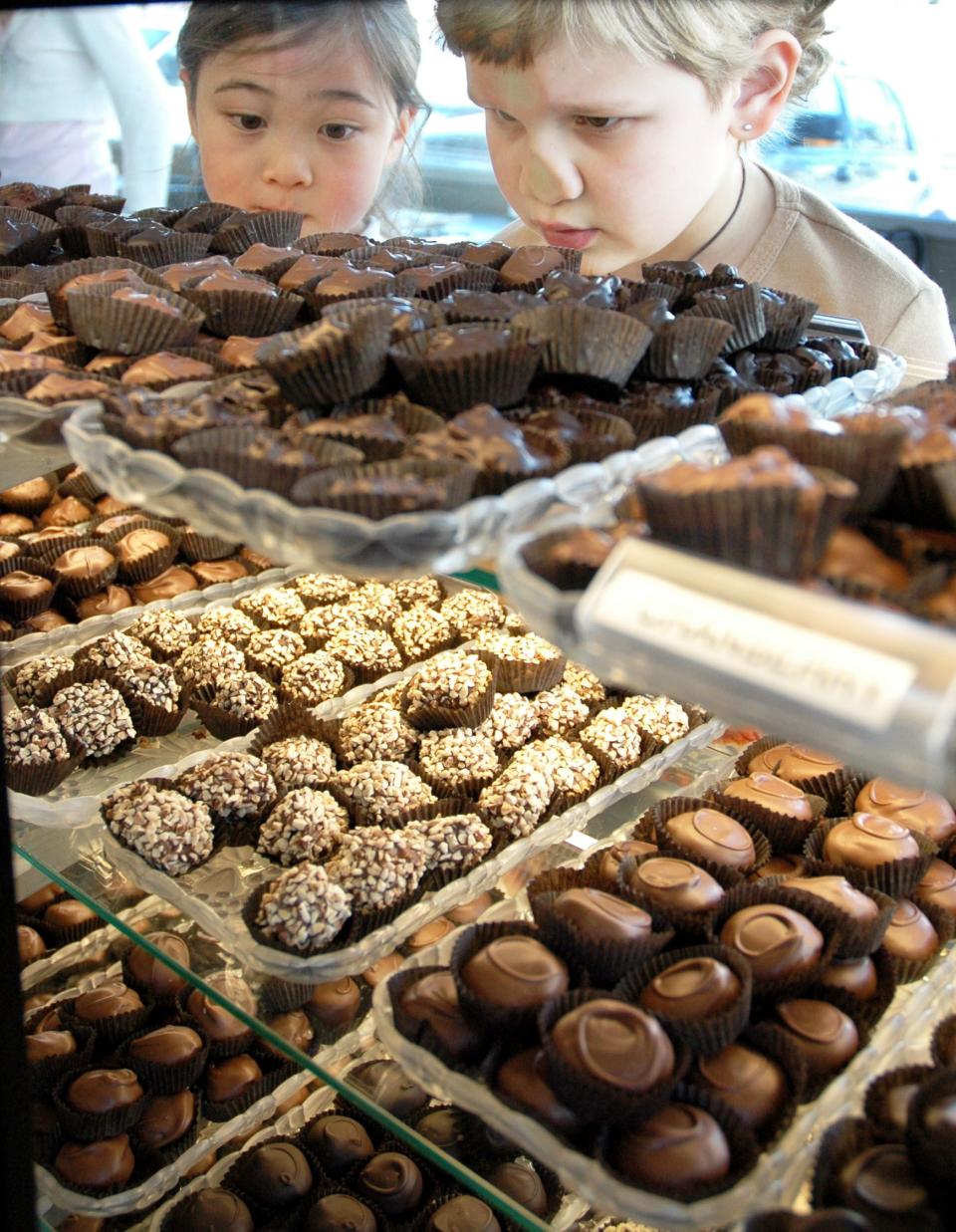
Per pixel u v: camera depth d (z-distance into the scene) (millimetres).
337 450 1065
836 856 1392
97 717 1744
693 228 2061
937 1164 974
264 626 2043
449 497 998
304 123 2381
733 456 1016
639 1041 1098
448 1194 1573
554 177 1851
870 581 822
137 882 1545
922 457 875
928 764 667
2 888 1101
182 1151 1605
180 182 2682
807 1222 998
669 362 1316
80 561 2039
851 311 1973
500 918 1471
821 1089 1169
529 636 1882
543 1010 1156
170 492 1061
